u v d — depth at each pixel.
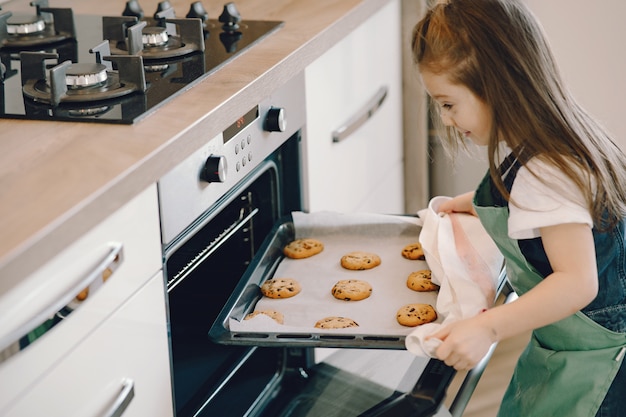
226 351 1.49
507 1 1.17
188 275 1.34
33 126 1.15
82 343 1.00
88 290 0.99
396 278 1.38
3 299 0.86
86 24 1.62
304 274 1.41
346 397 1.40
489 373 2.11
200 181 1.25
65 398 0.98
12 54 1.47
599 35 2.26
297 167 1.63
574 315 1.23
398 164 2.33
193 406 1.36
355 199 1.98
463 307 1.18
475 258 1.32
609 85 2.30
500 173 1.18
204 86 1.29
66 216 0.89
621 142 2.34
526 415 1.29
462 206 1.45
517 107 1.15
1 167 1.02
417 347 1.11
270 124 1.46
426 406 1.14
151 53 1.41
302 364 1.58
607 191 1.15
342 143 1.85
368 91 2.00
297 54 1.46
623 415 1.25
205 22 1.62
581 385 1.24
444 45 1.16
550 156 1.13
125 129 1.12
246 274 1.33
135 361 1.12
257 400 1.51
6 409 0.89
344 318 1.25
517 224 1.12
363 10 1.78
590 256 1.12
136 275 1.10
